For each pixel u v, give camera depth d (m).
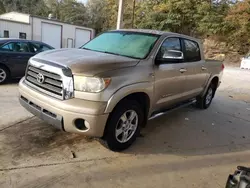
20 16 25.69
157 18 32.81
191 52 5.09
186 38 4.93
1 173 2.90
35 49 8.19
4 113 4.77
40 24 25.58
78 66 3.14
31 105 3.53
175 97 4.65
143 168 3.31
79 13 47.19
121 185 2.91
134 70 3.50
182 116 5.69
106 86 3.11
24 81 3.76
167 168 3.38
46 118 3.30
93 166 3.23
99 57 3.53
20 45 7.79
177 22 31.78
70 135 4.01
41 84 3.41
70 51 3.90
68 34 28.00
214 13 30.64
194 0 31.55
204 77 5.69
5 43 7.43
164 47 4.21
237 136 4.82
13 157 3.26
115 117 3.34
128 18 34.84
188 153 3.88
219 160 3.76
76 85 3.08
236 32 29.09
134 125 3.75
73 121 3.10
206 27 30.47
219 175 3.34
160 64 3.99
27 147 3.55
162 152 3.81
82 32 29.33
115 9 40.78
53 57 3.49
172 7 32.16
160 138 4.31
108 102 3.12
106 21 45.03
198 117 5.74
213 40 31.09
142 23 33.53
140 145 3.95
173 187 2.98
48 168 3.10
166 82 4.17
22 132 4.00
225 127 5.26
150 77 3.74
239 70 21.28
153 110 4.18
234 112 6.57
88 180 2.94
